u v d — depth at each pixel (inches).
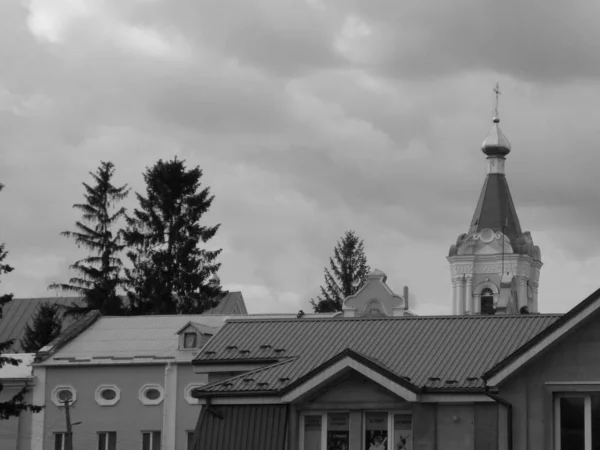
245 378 2078.0
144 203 5280.5
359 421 1987.0
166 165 5290.4
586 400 1862.7
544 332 1851.6
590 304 1828.2
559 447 1867.6
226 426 2023.9
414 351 2089.1
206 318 3348.9
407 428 1975.9
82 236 5246.1
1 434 3085.6
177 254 5177.2
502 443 1877.5
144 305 5118.1
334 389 1999.3
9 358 3026.6
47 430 3068.4
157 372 3041.3
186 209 5275.6
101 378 3068.4
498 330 2127.2
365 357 1972.2
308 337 2217.0
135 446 3019.2
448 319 2198.6
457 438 1939.0
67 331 3240.7
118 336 3243.1
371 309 3646.7
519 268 7859.3
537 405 1868.8
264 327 2284.7
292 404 2006.6
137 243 5236.2
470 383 1951.3
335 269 6446.9
